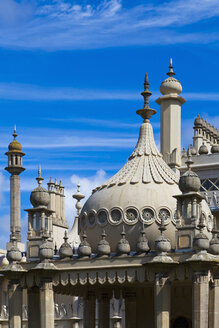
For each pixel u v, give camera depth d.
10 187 72.50
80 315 68.88
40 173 38.62
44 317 35.75
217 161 51.69
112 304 66.81
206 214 37.25
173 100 51.25
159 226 35.69
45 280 36.03
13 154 72.88
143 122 40.66
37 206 37.72
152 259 33.88
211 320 35.12
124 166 39.06
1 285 68.25
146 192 36.53
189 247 33.72
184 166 51.38
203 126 62.88
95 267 35.25
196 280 33.09
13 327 36.38
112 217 36.53
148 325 39.91
